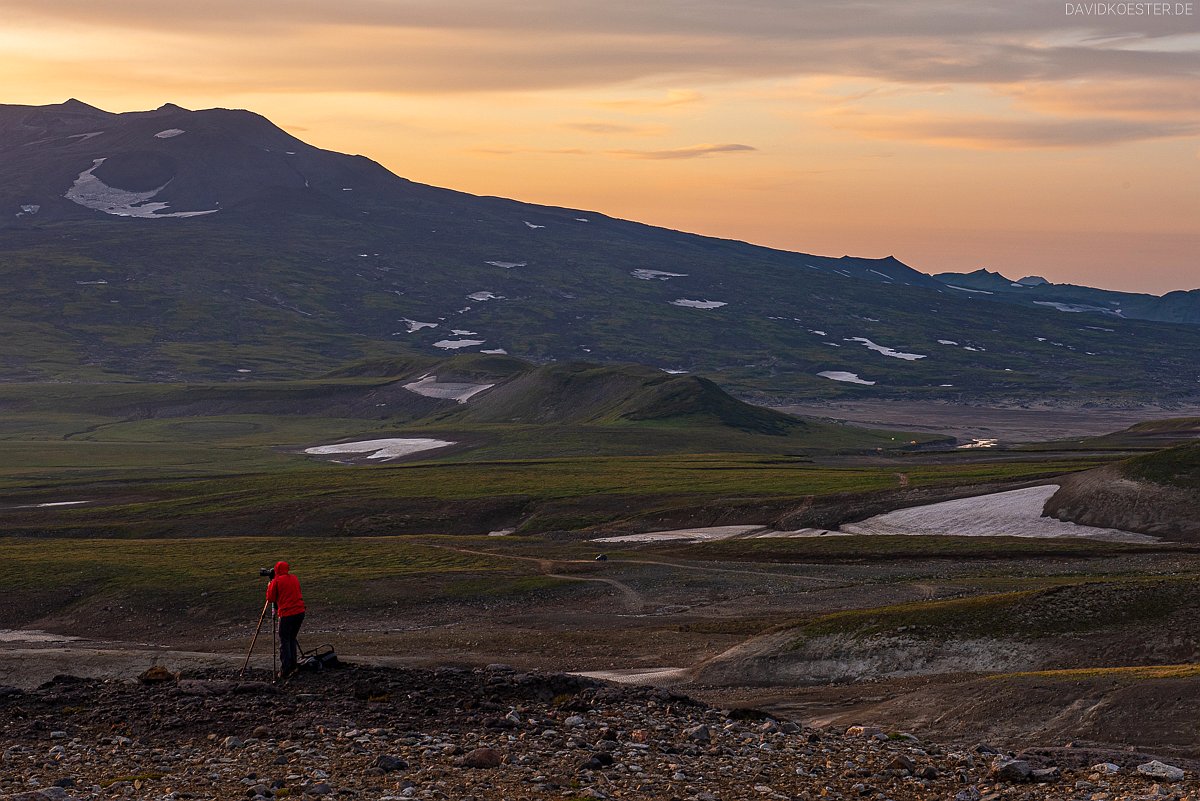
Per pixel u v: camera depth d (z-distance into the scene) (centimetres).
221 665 4109
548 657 5741
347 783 2212
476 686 3189
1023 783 2495
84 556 9994
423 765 2388
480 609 8000
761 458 19888
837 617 5212
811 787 2370
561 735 2736
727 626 6588
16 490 16888
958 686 3703
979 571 8494
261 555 10062
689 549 10312
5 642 7594
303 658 3278
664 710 3172
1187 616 4600
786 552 9794
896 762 2617
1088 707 3241
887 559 9350
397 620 7800
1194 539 9494
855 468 17012
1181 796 2277
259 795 2083
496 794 2141
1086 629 4656
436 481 16088
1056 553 9088
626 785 2269
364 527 13425
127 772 2325
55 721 2845
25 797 2008
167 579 8925
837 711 3900
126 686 3209
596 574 8969
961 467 16088
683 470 16962
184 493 16225
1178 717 3066
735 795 2245
